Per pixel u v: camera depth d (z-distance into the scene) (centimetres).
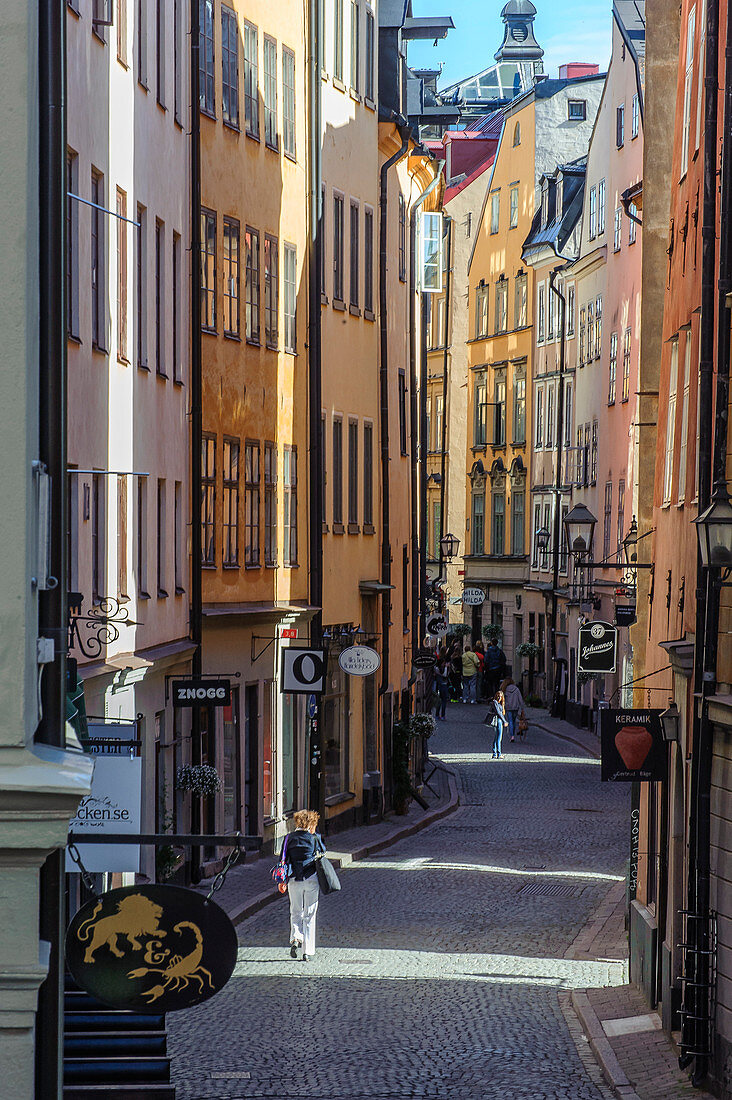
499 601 10550
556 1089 2048
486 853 4259
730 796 2058
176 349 3681
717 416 2147
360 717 4969
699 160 2702
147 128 3325
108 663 2886
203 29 3909
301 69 4581
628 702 4378
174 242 3659
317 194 4644
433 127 12588
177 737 3591
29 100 957
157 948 1109
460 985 2691
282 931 3198
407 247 5831
